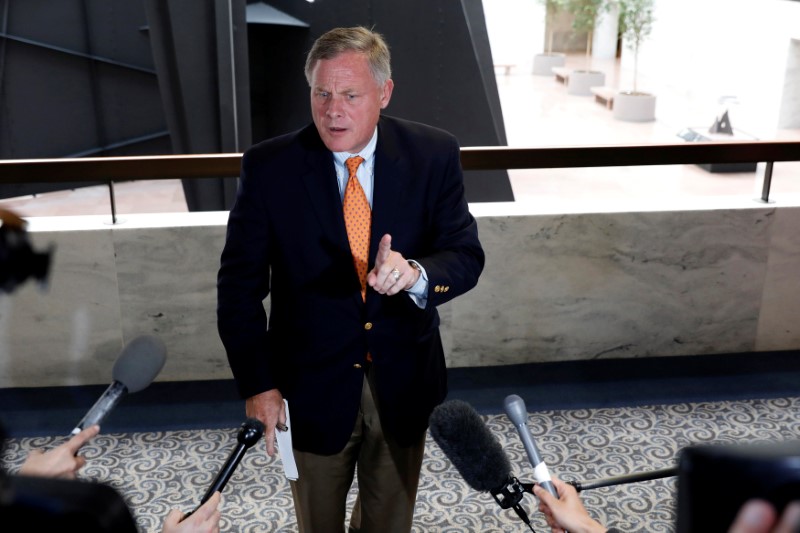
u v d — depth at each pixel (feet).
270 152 6.44
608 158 11.17
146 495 9.12
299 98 34.68
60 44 38.45
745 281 12.00
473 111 29.96
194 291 11.10
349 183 6.38
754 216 11.75
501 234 11.42
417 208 6.46
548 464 9.74
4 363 11.18
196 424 10.49
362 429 6.84
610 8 58.70
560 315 11.84
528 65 71.92
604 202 11.96
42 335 11.11
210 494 4.57
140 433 10.28
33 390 11.22
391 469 6.86
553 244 11.53
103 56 39.22
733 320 12.16
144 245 10.88
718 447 1.18
